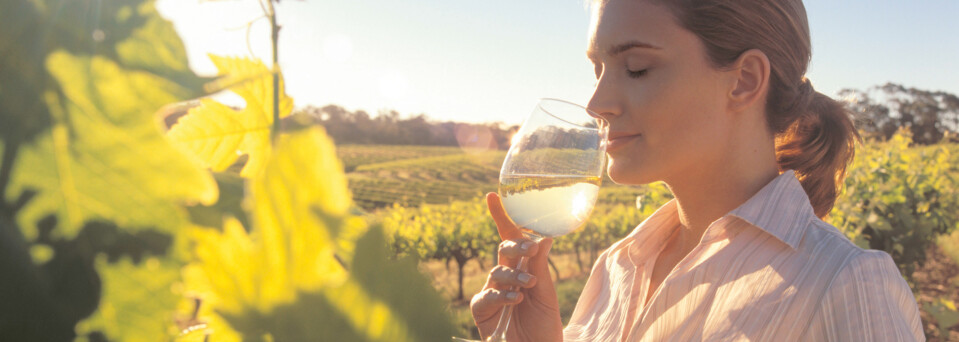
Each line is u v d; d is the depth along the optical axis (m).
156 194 0.17
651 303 1.42
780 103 1.47
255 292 0.17
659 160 1.40
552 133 1.35
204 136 0.42
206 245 0.18
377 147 65.19
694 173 1.45
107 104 0.17
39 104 0.17
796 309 1.23
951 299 11.14
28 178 0.17
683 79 1.35
